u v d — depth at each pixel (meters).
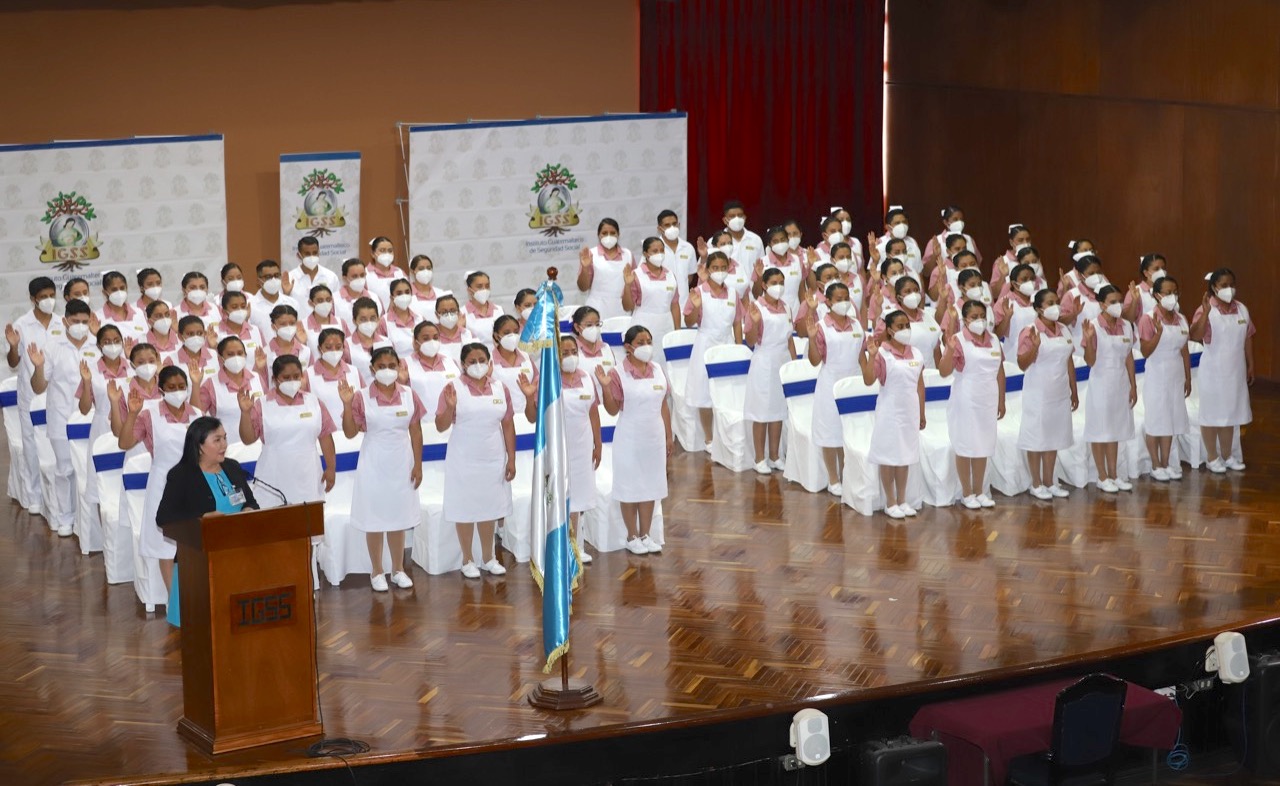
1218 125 15.57
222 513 7.45
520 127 16.34
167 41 15.90
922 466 11.69
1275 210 14.98
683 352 13.29
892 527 11.23
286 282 13.12
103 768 7.46
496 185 16.39
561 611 8.17
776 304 12.27
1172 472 12.38
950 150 19.75
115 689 8.48
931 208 20.23
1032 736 8.06
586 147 16.69
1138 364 12.62
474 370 9.85
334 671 8.72
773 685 8.45
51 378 10.95
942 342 11.96
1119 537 10.95
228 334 11.55
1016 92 18.47
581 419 10.20
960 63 19.36
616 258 14.19
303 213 15.70
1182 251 16.22
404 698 8.34
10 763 7.54
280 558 7.63
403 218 17.14
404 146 17.06
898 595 9.84
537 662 8.86
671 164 17.11
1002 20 18.56
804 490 12.16
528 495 10.53
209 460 8.11
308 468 9.82
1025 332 11.46
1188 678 9.10
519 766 7.80
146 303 12.01
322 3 16.45
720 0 19.14
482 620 9.54
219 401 9.95
